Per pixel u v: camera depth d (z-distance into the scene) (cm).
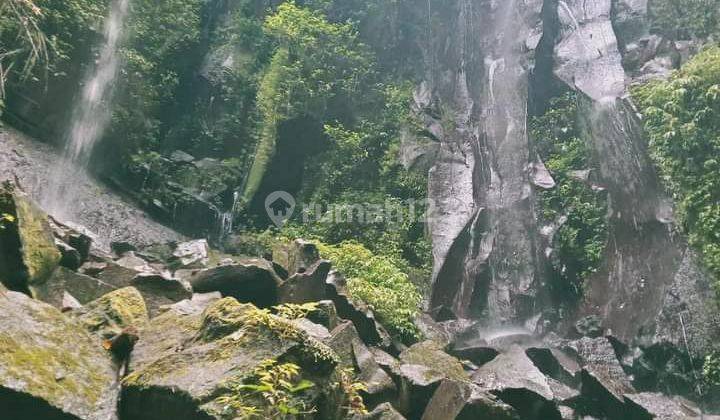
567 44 1526
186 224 1338
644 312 1020
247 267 743
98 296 599
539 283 1188
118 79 1354
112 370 418
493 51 1582
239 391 360
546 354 913
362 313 768
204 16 1661
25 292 514
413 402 626
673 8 1464
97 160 1316
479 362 886
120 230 1182
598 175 1268
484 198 1317
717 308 960
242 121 1561
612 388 793
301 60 1572
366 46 1681
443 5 1739
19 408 342
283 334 409
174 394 373
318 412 406
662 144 1145
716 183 1050
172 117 1524
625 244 1139
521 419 687
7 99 1192
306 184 1473
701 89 1141
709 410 894
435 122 1503
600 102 1307
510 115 1433
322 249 977
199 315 509
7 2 822
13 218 517
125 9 1395
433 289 1179
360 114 1559
